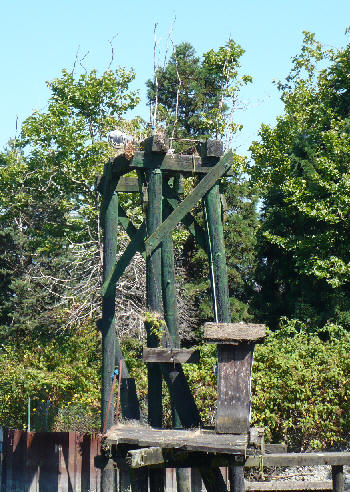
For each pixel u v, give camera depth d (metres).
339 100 34.59
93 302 31.23
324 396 18.39
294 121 42.84
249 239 35.66
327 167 29.09
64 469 18.70
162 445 10.26
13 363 26.17
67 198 43.31
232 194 37.16
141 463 9.89
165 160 13.55
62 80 38.31
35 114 37.97
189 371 18.86
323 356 18.83
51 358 26.47
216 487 11.85
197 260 35.41
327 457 11.63
